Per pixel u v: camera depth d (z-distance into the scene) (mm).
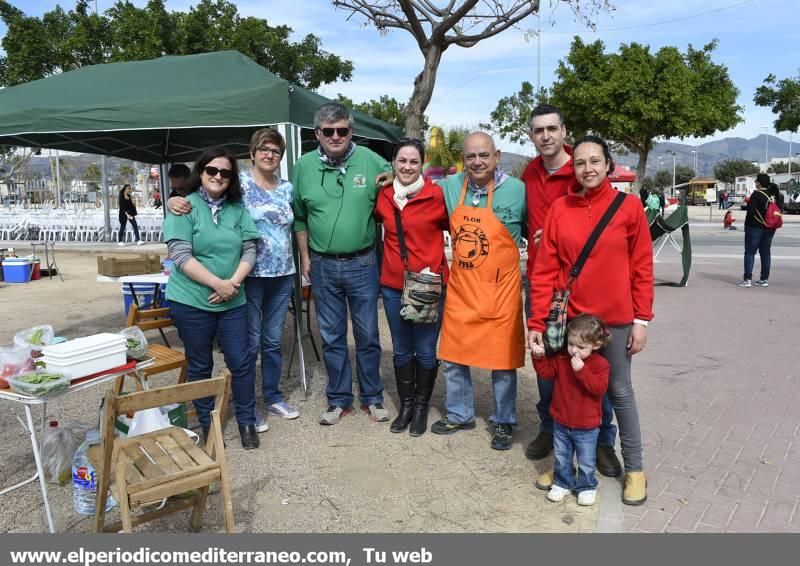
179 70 5586
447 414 4371
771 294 9664
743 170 93438
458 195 4027
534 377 5688
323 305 4426
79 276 12570
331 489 3596
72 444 3666
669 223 10438
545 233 3373
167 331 7258
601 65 23656
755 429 4375
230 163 3789
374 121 7539
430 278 4078
